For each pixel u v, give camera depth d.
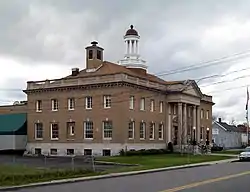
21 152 65.88
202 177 25.89
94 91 59.62
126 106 57.47
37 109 65.50
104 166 37.84
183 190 18.64
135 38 70.12
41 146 64.19
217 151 73.88
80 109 60.72
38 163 40.78
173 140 67.12
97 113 59.09
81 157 54.16
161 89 65.81
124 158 48.44
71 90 61.78
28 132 65.88
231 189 19.28
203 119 80.38
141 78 61.34
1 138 66.69
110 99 58.25
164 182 22.72
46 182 23.22
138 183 22.33
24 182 23.00
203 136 80.00
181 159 47.59
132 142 58.38
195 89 71.12
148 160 45.31
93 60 66.69
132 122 58.81
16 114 71.25
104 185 21.56
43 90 64.38
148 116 62.28
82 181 24.45
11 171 27.73
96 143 58.69
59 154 62.00
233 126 118.12
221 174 28.22
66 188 20.39
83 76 60.94
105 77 58.75
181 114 66.50
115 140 57.12
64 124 62.16
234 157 53.72
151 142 62.50
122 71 63.28
